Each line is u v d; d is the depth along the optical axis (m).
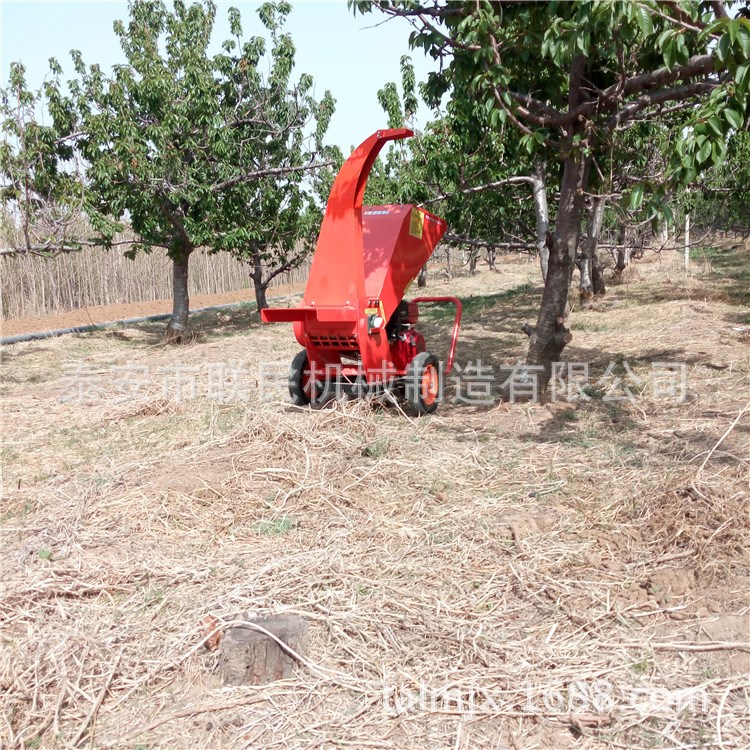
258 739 2.92
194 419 7.76
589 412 7.41
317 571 4.19
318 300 7.06
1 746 2.91
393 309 7.33
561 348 8.17
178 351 13.34
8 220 13.15
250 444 6.43
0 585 4.21
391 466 5.91
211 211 14.40
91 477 6.05
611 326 12.41
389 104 14.91
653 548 4.35
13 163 11.65
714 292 15.45
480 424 7.24
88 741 2.96
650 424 6.82
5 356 13.30
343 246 6.91
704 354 9.55
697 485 4.81
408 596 3.92
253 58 15.91
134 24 15.23
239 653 3.26
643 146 12.27
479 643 3.48
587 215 14.45
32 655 3.47
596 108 7.27
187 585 4.15
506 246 15.28
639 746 2.79
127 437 7.34
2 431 7.82
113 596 4.11
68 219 12.27
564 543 4.49
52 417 8.46
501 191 14.80
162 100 13.94
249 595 3.95
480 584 4.06
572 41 5.23
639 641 3.45
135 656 3.50
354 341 7.06
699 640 3.45
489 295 21.48
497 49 6.46
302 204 17.22
